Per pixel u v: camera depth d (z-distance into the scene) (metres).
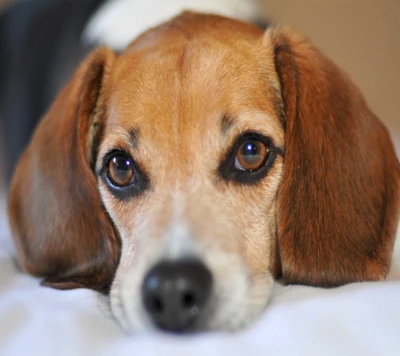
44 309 0.34
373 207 0.37
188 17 0.42
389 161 0.38
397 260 0.38
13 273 0.40
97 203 0.39
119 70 0.40
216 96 0.37
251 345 0.31
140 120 0.37
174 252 0.34
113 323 0.34
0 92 0.65
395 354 0.29
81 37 0.55
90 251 0.39
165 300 0.33
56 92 0.55
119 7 0.53
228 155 0.37
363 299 0.33
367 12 0.87
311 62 0.39
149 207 0.36
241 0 0.52
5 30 0.67
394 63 0.88
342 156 0.37
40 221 0.40
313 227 0.37
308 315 0.32
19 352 0.31
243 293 0.34
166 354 0.30
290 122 0.38
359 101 0.39
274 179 0.37
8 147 0.62
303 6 0.86
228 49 0.39
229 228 0.36
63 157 0.40
